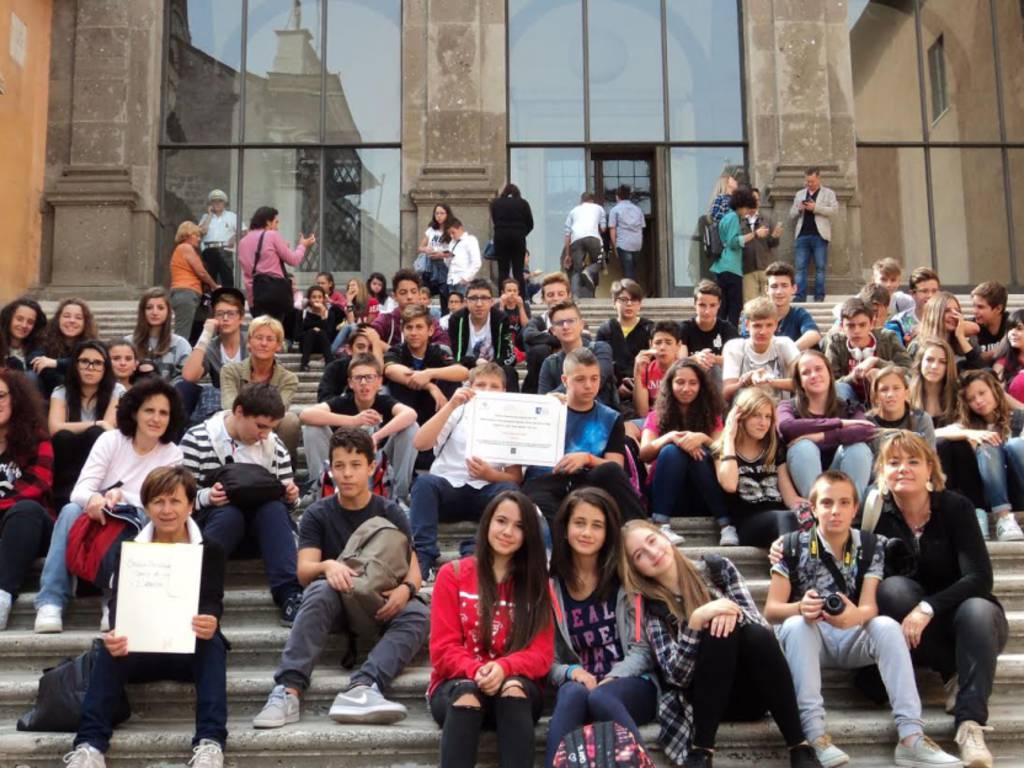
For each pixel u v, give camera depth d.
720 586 5.50
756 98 15.69
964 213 16.27
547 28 16.30
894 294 10.68
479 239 15.10
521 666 5.11
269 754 5.20
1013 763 5.26
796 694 5.23
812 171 14.41
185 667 5.51
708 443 7.23
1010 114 16.50
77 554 6.16
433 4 15.66
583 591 5.50
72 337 8.92
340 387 8.42
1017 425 7.74
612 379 8.55
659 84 16.27
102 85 15.37
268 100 16.12
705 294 9.52
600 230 15.05
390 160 16.00
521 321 10.69
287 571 6.28
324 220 15.88
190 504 5.64
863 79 16.44
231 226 15.14
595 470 6.73
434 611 5.36
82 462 7.23
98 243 14.94
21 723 5.34
